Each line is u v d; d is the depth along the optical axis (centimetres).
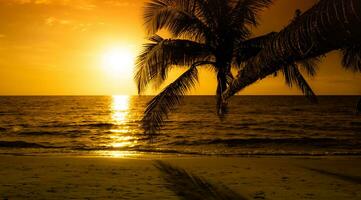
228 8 1433
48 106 10600
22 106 10362
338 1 145
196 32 1462
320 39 162
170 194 909
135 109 9681
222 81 1391
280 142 3097
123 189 955
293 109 8712
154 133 1420
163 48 1412
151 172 1214
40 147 2592
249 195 906
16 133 3812
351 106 10281
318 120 5581
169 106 1347
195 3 1438
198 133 3906
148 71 1402
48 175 1135
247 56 1484
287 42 182
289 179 1115
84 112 7950
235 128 4475
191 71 1360
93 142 3116
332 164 1440
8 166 1302
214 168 1313
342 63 642
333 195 906
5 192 905
